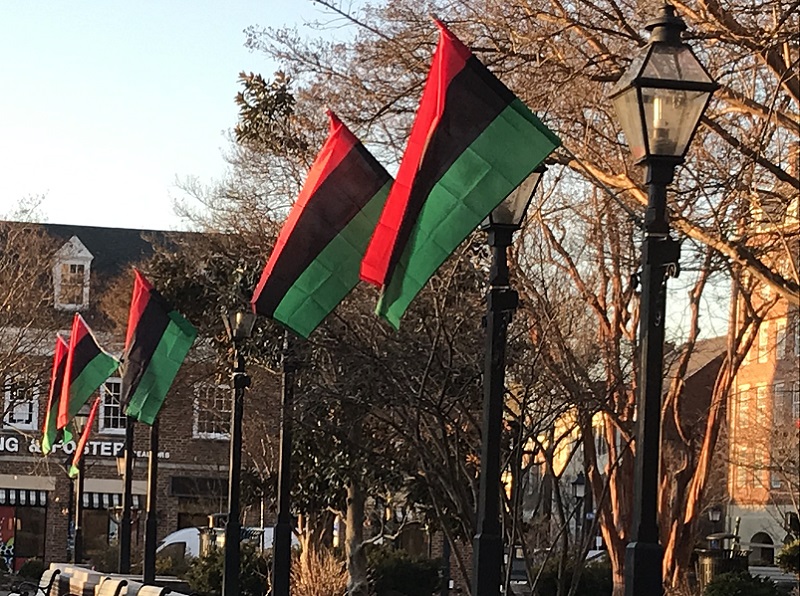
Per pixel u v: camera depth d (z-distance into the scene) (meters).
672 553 23.11
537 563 21.19
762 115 15.55
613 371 17.36
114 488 46.06
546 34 14.99
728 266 16.97
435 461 13.52
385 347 13.88
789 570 33.69
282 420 16.17
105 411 46.25
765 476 49.16
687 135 7.96
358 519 22.89
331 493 23.08
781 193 17.31
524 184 10.04
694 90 7.93
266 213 23.38
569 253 21.66
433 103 9.70
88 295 45.19
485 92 9.58
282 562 16.33
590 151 16.66
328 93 16.59
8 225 40.25
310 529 27.50
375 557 29.20
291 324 12.38
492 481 9.84
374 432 18.02
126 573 25.42
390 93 16.33
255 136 20.11
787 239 17.11
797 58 16.14
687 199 17.62
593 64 15.39
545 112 16.00
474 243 14.33
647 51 8.07
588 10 16.44
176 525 45.84
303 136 20.08
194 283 26.39
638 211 17.84
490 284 10.10
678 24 8.12
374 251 9.99
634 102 7.97
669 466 29.91
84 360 27.12
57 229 49.25
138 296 21.66
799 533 41.19
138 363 21.53
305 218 12.38
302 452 21.62
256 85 19.84
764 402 42.12
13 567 45.72
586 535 16.44
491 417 9.91
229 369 25.69
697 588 26.86
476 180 9.55
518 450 13.01
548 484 20.80
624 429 17.08
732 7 15.25
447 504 16.19
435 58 9.71
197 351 31.14
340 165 12.38
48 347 41.66
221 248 25.97
